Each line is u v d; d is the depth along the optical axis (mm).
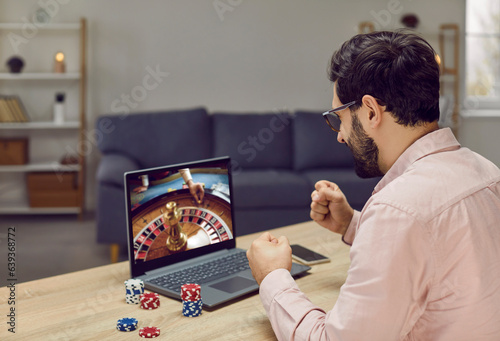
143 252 1373
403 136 971
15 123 4832
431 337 906
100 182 3643
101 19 5051
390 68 932
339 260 1518
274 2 5168
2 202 5004
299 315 974
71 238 4234
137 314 1164
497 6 5566
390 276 847
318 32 5230
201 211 1512
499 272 875
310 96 5293
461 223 872
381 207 887
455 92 5406
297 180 3953
